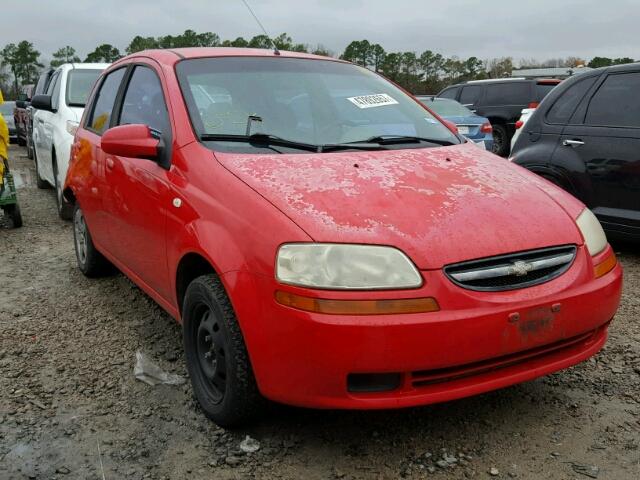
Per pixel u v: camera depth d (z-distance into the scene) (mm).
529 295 2521
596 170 5602
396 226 2523
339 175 2883
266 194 2686
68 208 7414
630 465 2582
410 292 2377
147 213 3480
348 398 2412
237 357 2643
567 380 3318
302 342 2379
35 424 2953
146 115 3812
